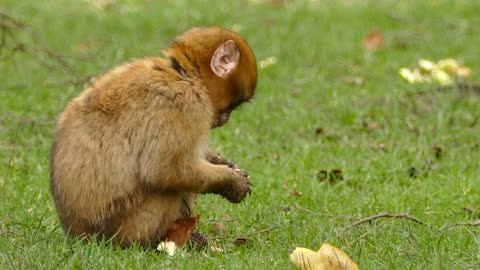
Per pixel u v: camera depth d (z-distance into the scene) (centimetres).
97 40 2139
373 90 1780
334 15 2364
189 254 957
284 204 1203
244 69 1002
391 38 2147
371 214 1174
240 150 1449
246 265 914
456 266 923
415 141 1516
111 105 948
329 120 1616
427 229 1078
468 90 1731
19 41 2009
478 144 1498
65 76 1831
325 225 1098
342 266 891
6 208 1111
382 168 1359
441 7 2423
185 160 941
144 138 933
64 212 970
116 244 965
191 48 979
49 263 899
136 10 2448
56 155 974
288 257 937
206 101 962
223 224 1112
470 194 1259
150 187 948
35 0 2498
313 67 1948
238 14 2394
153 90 940
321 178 1332
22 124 1506
